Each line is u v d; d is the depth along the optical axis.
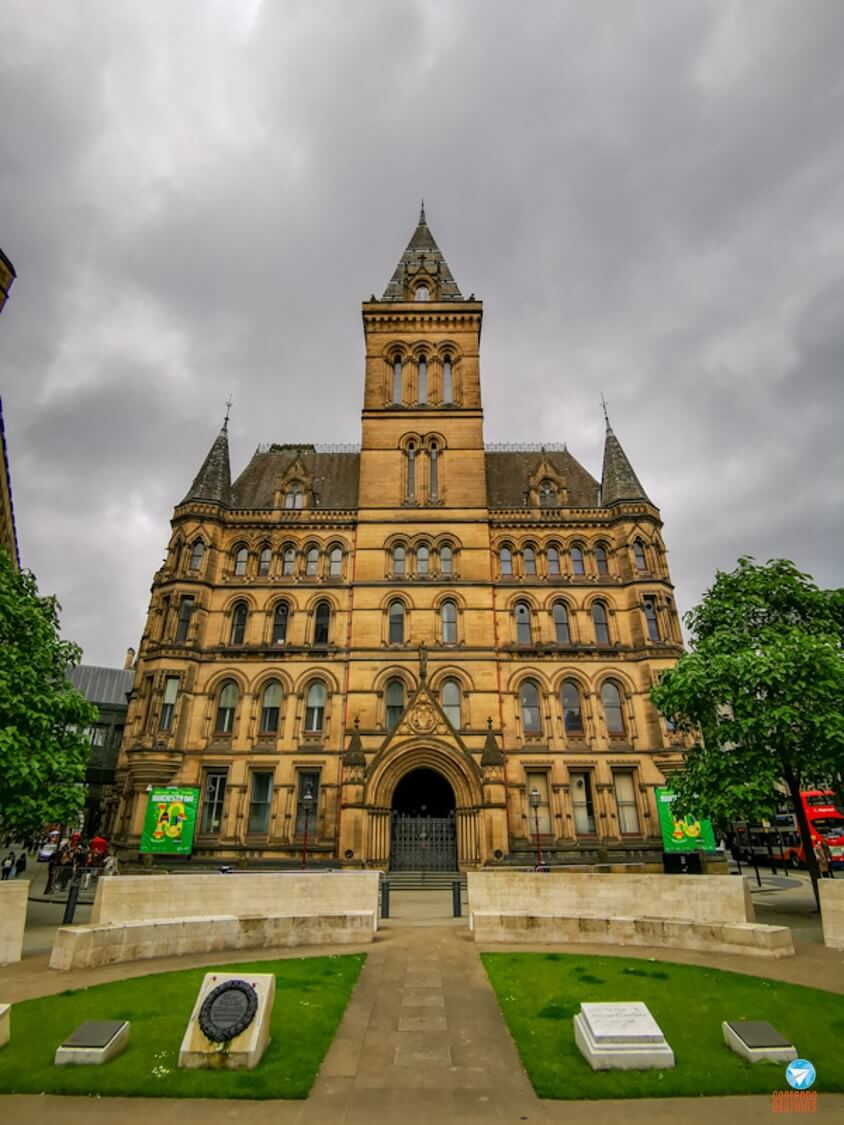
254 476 48.84
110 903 15.66
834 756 20.34
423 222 56.81
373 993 12.41
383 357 47.53
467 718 37.12
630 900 17.69
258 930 16.27
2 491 32.41
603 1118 7.75
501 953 15.39
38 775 20.00
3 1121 7.54
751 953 15.09
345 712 37.56
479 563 41.16
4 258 22.34
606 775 36.50
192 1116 7.73
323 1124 7.58
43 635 23.41
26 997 11.91
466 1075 8.93
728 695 22.20
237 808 35.53
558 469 49.19
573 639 39.81
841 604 24.67
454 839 34.22
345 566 41.84
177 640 38.69
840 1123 7.62
